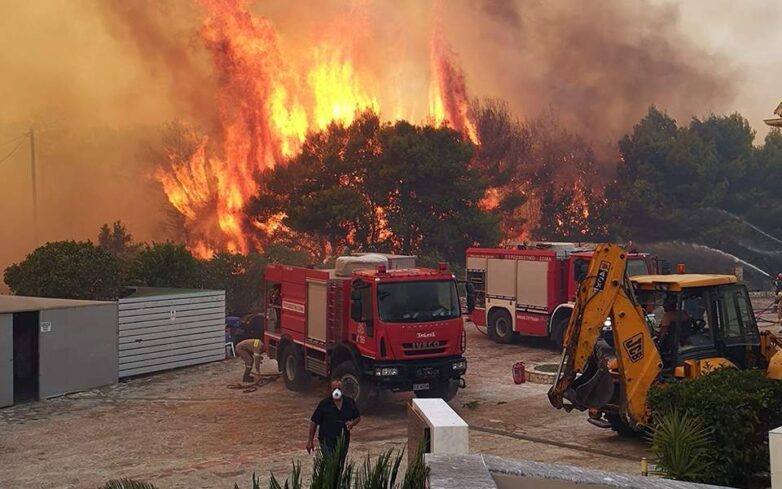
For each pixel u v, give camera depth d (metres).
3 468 13.19
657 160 50.53
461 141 42.31
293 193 43.66
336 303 16.83
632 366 12.09
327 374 17.19
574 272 22.08
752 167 51.91
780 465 6.19
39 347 18.48
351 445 13.58
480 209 42.12
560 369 12.25
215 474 12.27
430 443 6.67
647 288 13.01
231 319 25.52
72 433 15.51
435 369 16.03
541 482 4.74
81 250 23.25
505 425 14.62
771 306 31.81
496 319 24.39
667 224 49.12
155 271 25.62
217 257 29.53
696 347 12.70
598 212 53.84
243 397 18.31
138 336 20.88
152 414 16.91
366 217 40.59
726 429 9.48
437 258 38.59
